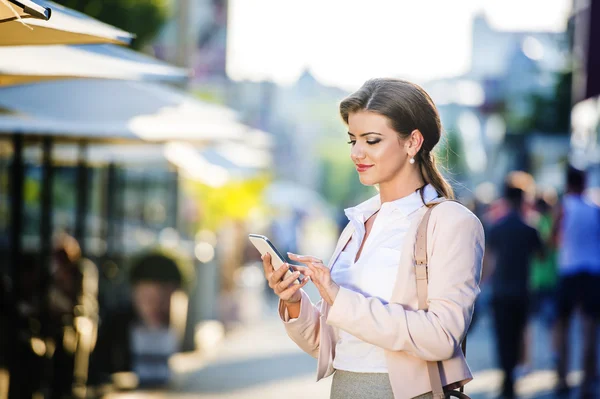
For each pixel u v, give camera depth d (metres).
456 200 4.59
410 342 4.31
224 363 16.64
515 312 13.12
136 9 13.71
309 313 4.84
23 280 10.96
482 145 52.66
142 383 14.06
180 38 19.48
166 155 13.99
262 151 23.50
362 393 4.52
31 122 9.80
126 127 10.20
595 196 16.73
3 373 10.06
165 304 14.16
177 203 20.94
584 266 13.16
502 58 52.50
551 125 36.22
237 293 23.42
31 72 6.01
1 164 14.60
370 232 4.68
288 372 15.66
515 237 13.17
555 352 14.45
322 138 121.50
